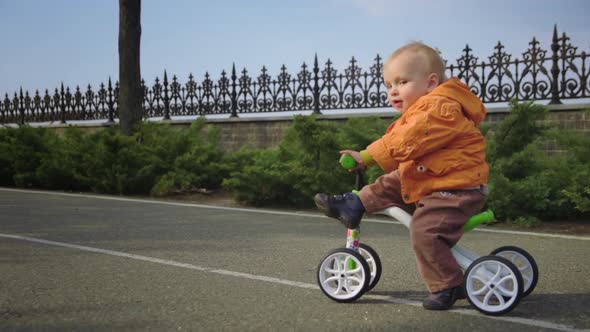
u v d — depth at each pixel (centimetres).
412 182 333
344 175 834
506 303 314
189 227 661
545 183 694
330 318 315
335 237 592
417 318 314
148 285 389
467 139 322
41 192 1120
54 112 1888
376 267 371
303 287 385
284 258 482
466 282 321
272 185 879
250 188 891
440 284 326
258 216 768
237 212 811
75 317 317
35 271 432
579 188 670
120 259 477
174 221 713
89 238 582
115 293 368
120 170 1072
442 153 322
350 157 333
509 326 299
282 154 930
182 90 1509
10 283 395
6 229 641
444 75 345
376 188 349
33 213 784
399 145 320
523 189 680
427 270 329
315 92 1282
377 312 326
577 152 742
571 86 986
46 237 586
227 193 1050
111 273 425
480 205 329
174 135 1131
